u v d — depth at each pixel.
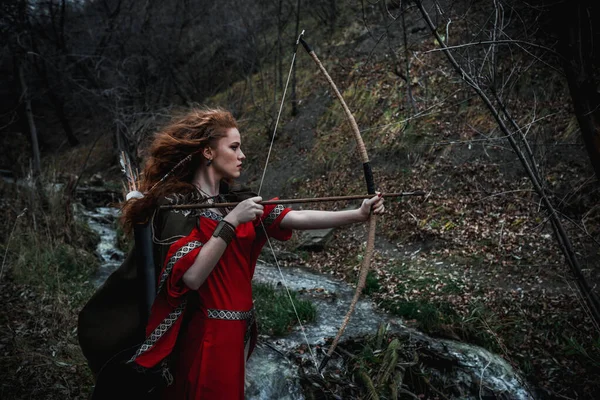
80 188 10.21
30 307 4.25
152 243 1.99
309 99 11.31
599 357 4.03
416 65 9.09
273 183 9.94
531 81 7.36
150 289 1.96
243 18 13.30
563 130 6.76
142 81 15.36
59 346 3.66
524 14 3.58
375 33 10.73
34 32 15.46
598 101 2.84
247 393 3.23
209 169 2.12
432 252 6.35
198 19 15.96
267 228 2.19
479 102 7.84
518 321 4.57
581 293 3.53
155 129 10.96
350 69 10.73
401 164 8.12
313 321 4.52
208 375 1.96
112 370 2.09
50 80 16.55
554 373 3.95
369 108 9.46
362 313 4.82
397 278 5.76
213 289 2.01
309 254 7.16
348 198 2.15
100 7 16.47
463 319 4.54
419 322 4.52
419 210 7.15
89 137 17.69
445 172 7.45
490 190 6.81
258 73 13.63
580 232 5.67
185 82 15.90
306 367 3.57
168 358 2.02
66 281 5.01
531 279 5.30
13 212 6.05
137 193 2.03
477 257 5.93
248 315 2.10
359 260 6.54
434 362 3.80
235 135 2.12
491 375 3.77
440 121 8.09
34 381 3.21
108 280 2.08
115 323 2.08
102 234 7.46
